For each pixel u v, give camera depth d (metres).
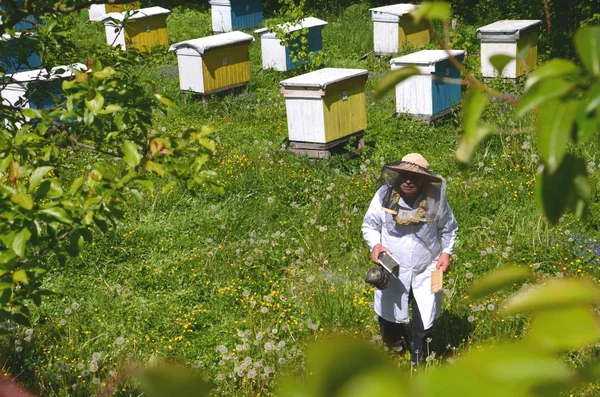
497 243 8.03
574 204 0.65
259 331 6.30
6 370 5.41
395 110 12.94
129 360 5.72
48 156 3.27
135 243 8.28
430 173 5.31
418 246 5.46
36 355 6.01
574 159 0.65
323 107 10.65
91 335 6.47
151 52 4.79
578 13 16.98
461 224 8.59
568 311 0.49
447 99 12.40
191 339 6.54
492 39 13.98
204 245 8.33
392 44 18.45
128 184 2.94
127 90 3.57
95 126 3.29
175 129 12.81
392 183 5.50
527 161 9.92
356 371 0.42
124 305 7.04
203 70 14.32
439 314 5.66
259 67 17.30
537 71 0.66
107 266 7.82
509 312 0.51
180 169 3.00
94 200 2.79
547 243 7.80
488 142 10.58
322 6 24.03
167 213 9.09
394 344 5.81
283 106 13.95
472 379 0.43
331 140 10.86
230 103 14.27
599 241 7.85
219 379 5.39
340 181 9.92
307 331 6.41
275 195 9.59
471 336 6.00
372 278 5.33
